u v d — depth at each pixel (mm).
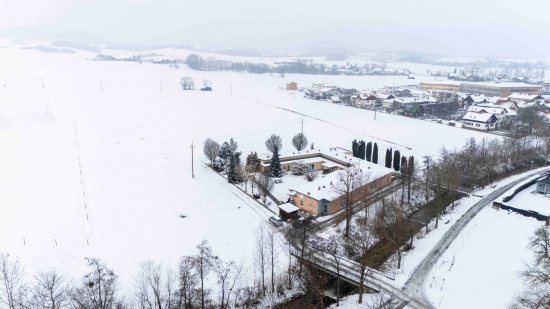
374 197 95500
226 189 104312
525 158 126500
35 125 161125
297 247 73500
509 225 81312
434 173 98250
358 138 159125
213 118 190375
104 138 146875
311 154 125000
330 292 65062
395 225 74875
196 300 58469
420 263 67500
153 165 120688
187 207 92625
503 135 161125
